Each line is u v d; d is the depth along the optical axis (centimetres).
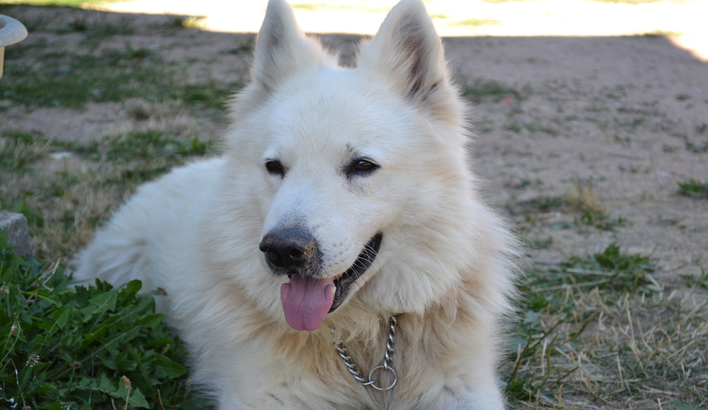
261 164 314
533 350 391
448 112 330
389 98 320
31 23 1453
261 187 314
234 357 325
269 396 313
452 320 323
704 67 1366
